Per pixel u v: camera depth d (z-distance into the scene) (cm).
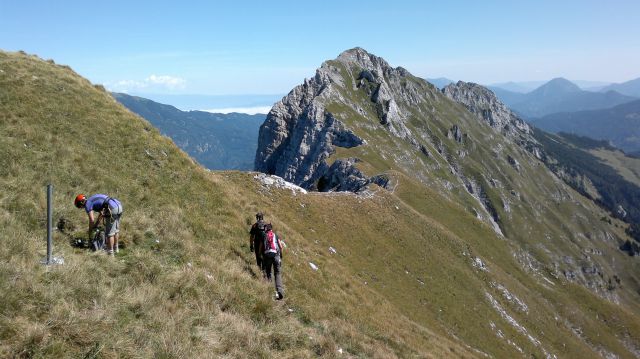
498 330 6531
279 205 5356
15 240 1188
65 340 866
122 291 1149
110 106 2647
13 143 1831
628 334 11225
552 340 7994
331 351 1407
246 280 1612
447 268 7138
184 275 1376
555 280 13162
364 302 2566
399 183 12194
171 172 2297
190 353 996
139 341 955
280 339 1313
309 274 2275
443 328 5206
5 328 827
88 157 1998
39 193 1555
